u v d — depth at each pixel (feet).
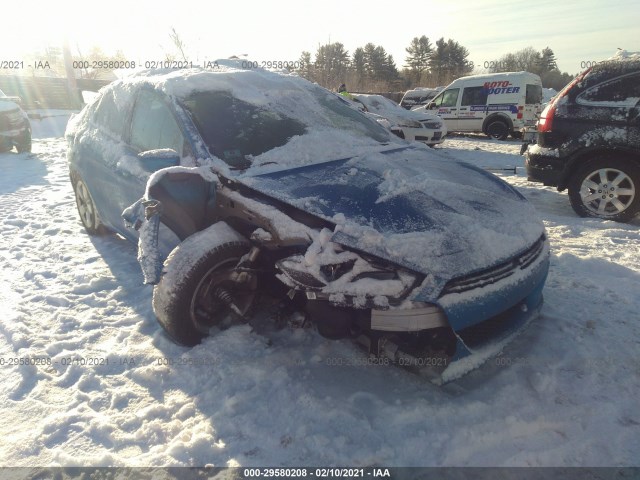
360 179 10.19
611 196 18.40
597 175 18.62
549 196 22.98
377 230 8.62
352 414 8.18
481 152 39.58
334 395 8.65
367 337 8.87
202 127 11.65
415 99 74.33
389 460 7.36
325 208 9.21
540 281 9.68
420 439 7.65
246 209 9.86
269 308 11.37
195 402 8.63
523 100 47.83
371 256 8.38
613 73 18.01
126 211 10.28
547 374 9.03
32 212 21.12
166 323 9.68
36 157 36.70
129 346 10.39
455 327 8.00
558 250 15.49
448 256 8.23
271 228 9.30
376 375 9.18
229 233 9.98
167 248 10.80
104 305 12.30
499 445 7.63
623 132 17.60
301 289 8.38
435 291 7.90
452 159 12.87
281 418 8.14
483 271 8.43
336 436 7.73
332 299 8.14
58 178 28.50
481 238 8.70
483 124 50.31
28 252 16.21
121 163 13.20
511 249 8.92
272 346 10.12
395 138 14.25
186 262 9.49
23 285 13.58
